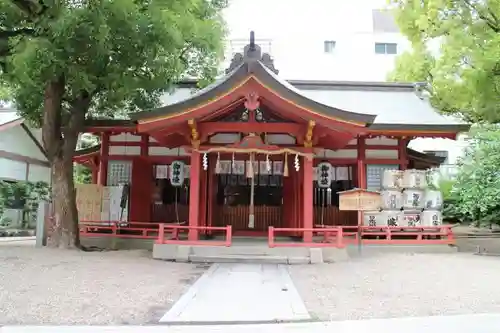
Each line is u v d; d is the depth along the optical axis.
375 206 13.33
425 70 21.22
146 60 12.57
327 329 6.12
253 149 13.91
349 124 13.14
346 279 10.18
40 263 11.31
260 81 12.75
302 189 15.73
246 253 13.20
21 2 11.71
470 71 15.78
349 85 21.77
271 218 17.80
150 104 15.80
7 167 25.05
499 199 15.55
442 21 17.42
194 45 14.59
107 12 10.97
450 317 6.77
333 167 18.20
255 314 6.90
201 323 6.37
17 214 24.55
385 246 16.03
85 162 21.80
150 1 12.16
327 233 15.48
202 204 16.61
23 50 10.85
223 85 12.75
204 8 14.62
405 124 16.73
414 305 7.64
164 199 18.70
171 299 7.86
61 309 7.00
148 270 10.95
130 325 6.21
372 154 17.98
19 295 7.85
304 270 11.52
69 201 14.96
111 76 12.52
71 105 15.23
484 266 12.28
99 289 8.48
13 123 24.78
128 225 17.77
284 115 13.79
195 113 13.09
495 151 15.96
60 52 11.24
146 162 18.36
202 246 13.27
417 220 16.66
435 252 15.92
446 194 25.83
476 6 16.77
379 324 6.37
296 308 7.30
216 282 9.55
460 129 16.78
